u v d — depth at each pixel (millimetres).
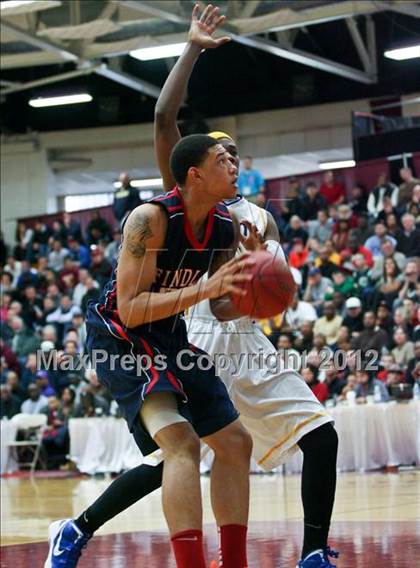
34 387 14891
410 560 3830
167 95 3723
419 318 11438
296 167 23203
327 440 3561
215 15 3775
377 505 6641
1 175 24078
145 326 3229
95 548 4801
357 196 14969
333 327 12438
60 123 23812
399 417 10844
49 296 17812
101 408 13500
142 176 24500
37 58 18438
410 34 15023
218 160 3100
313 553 3467
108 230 20109
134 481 3576
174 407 3166
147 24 16672
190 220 3150
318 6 14805
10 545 5270
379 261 13148
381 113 15688
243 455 3348
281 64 21531
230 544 3318
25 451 14648
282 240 15250
